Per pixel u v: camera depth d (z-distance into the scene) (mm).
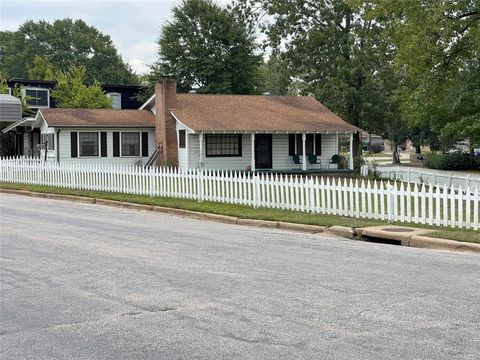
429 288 7977
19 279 8578
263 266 9461
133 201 19359
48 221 15133
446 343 5797
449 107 21734
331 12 40625
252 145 31938
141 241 11984
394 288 7977
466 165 44688
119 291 7863
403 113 30156
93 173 23188
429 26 21484
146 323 6500
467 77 21328
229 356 5484
